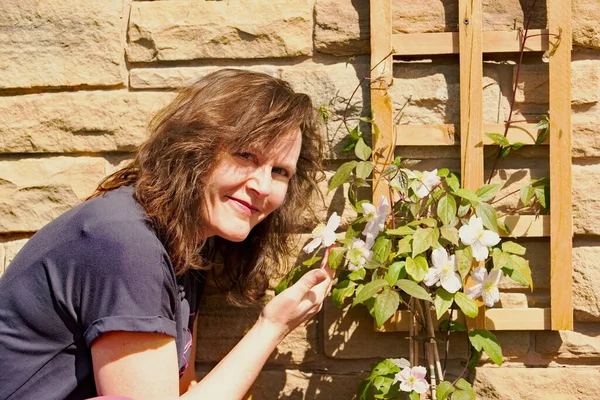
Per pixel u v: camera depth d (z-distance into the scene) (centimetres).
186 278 160
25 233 201
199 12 196
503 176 194
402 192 178
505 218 190
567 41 187
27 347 131
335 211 197
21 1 198
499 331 194
